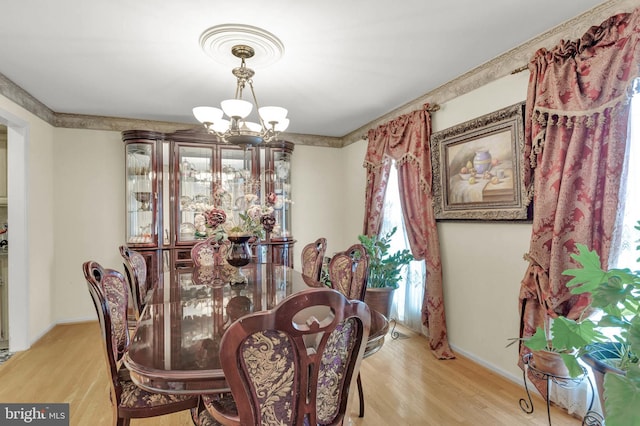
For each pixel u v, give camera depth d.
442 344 2.83
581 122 1.81
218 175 3.95
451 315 2.88
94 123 3.73
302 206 4.64
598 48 1.75
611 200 1.70
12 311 2.89
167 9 1.76
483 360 2.56
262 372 0.93
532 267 2.05
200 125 4.11
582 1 1.76
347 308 0.98
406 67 2.52
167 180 3.77
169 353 1.13
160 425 1.88
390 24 1.94
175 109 3.49
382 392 2.21
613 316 1.18
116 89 2.91
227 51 2.20
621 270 1.21
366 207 3.94
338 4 1.74
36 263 3.14
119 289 1.61
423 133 3.00
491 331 2.50
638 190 1.71
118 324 1.56
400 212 3.58
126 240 3.79
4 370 2.52
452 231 2.86
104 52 2.23
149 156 3.69
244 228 2.32
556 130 1.95
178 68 2.48
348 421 1.15
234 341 0.85
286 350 0.94
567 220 1.88
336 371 1.10
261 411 0.95
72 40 2.08
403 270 3.53
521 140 2.21
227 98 3.14
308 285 2.18
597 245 1.77
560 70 1.91
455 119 2.78
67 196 3.62
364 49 2.23
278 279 2.38
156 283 2.25
